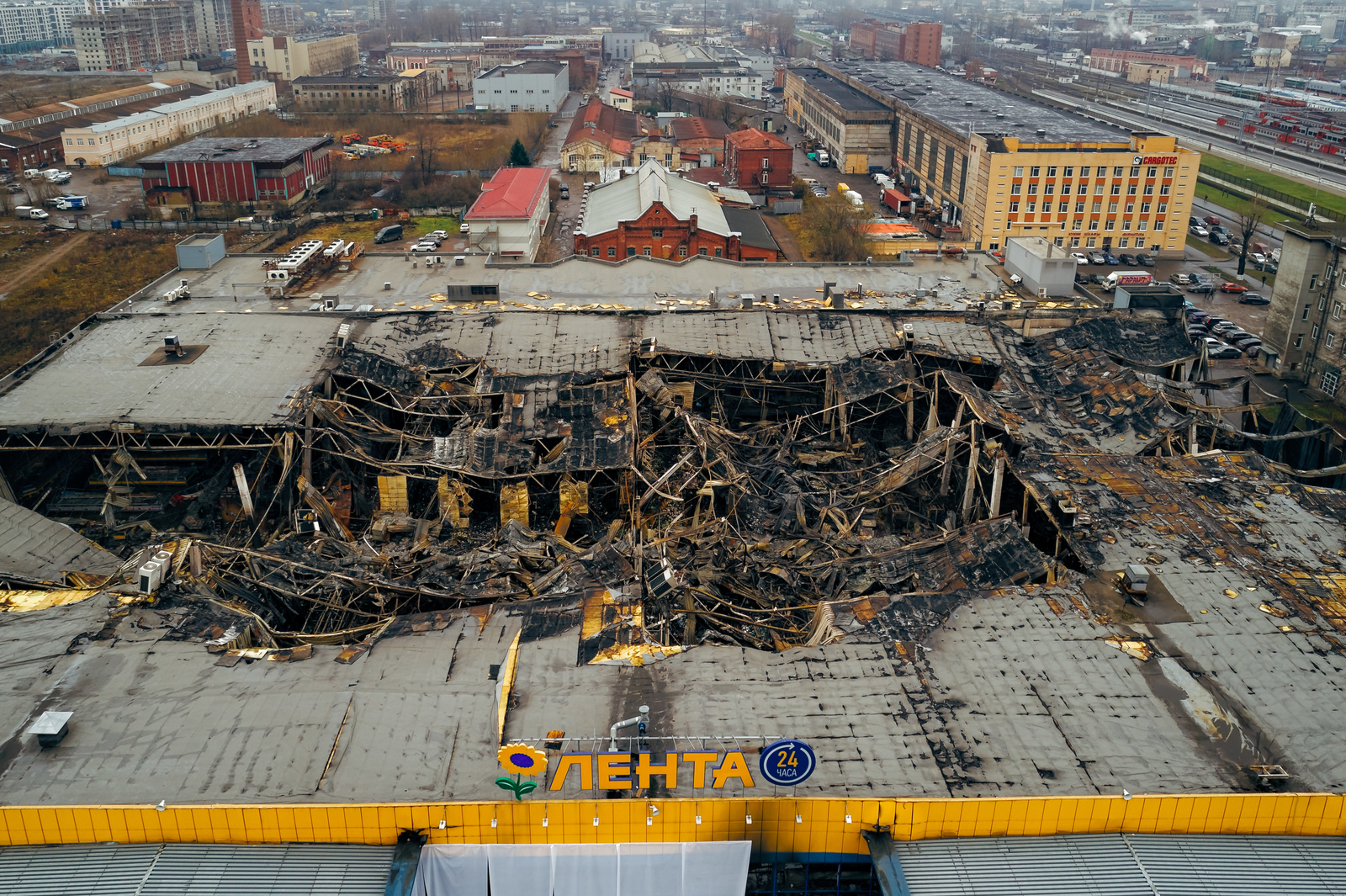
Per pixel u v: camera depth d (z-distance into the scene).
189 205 182.00
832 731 40.94
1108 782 38.41
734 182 193.38
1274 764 39.62
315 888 35.47
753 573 59.28
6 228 172.00
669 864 37.22
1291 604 49.94
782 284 99.25
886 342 82.88
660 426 77.25
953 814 37.06
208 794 37.88
